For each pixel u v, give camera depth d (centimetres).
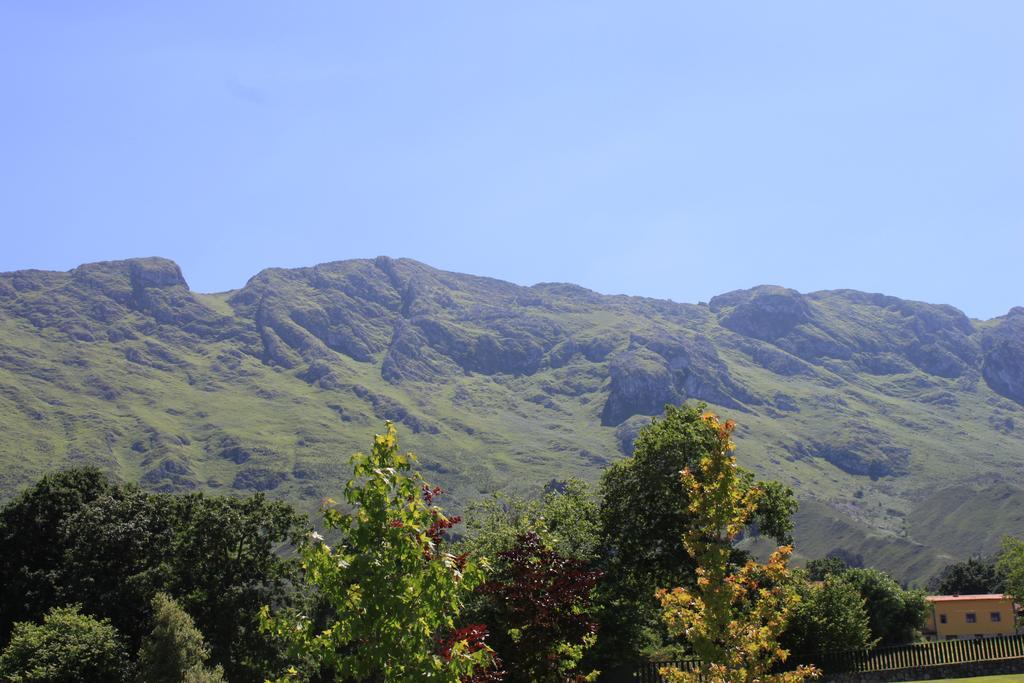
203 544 6388
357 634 1725
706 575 2541
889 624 8875
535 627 2578
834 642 5094
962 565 13438
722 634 2466
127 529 6144
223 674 5503
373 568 1752
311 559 1767
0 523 6269
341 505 1906
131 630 5909
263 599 6362
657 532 5834
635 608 5488
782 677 2420
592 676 2711
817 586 3131
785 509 5791
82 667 4922
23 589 5928
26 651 4956
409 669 1730
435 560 1789
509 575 2809
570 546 6075
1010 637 4844
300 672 5981
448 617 1842
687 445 5831
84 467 6919
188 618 5047
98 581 6009
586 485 7231
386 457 1869
